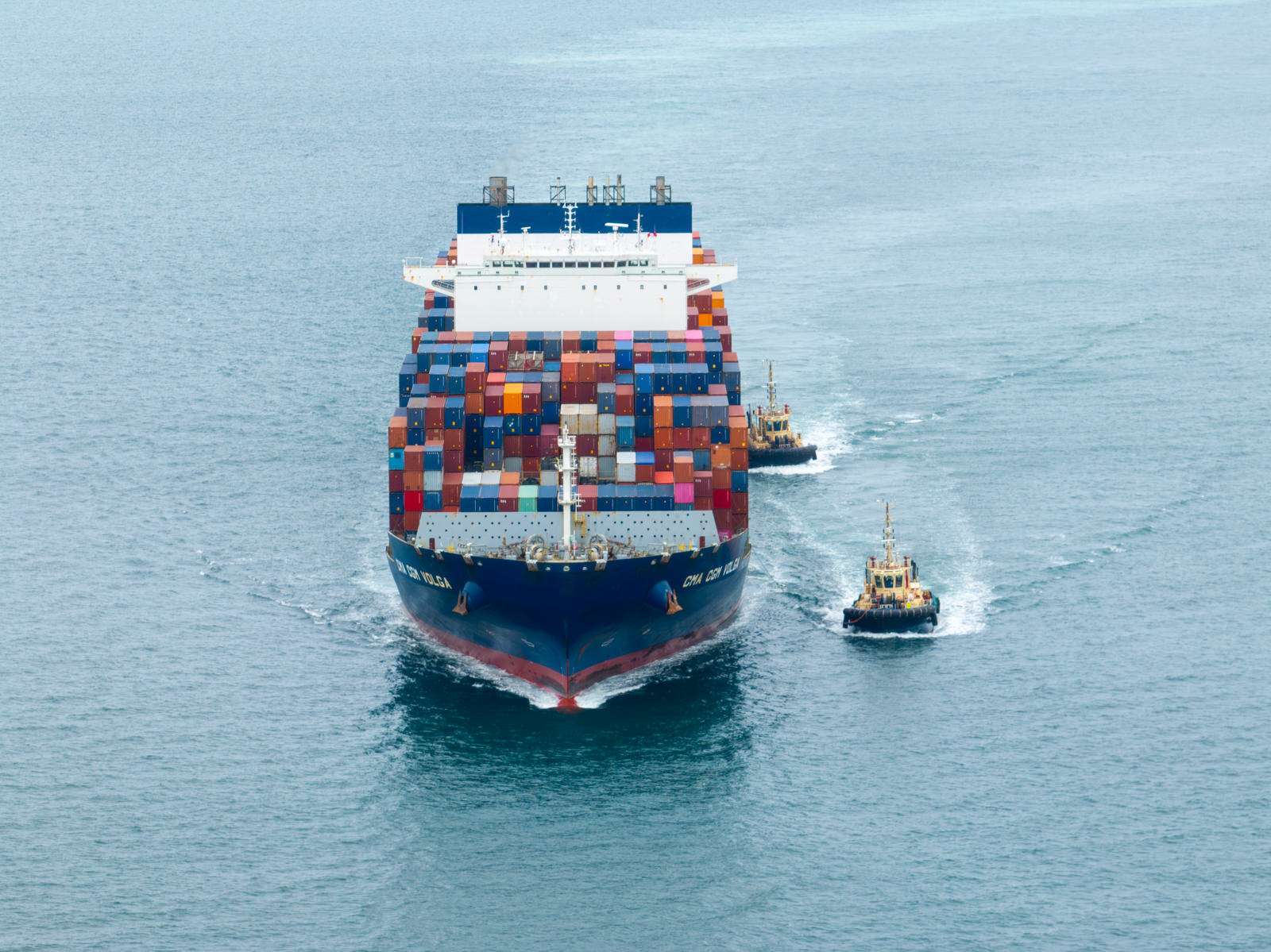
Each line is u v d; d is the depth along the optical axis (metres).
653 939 76.25
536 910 78.06
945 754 88.50
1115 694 93.44
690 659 98.94
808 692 94.75
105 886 78.88
